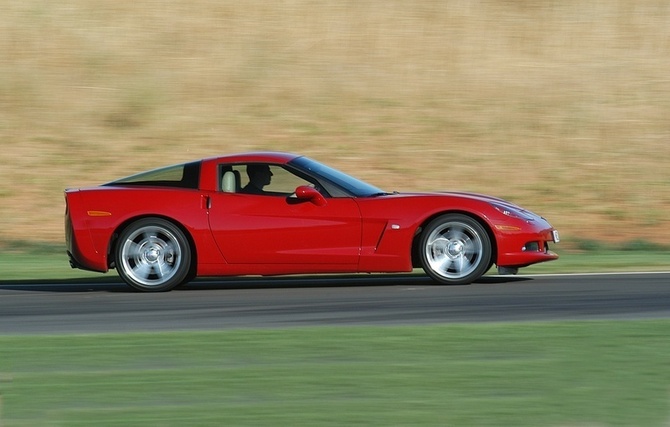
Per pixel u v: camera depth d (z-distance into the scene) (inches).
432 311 1011.9
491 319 956.6
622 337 843.4
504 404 623.5
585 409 610.9
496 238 1182.9
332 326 920.3
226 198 1195.9
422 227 1201.4
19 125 2524.6
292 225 1185.4
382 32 3058.6
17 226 2020.2
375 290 1187.9
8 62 2822.3
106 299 1153.4
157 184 1222.9
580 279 1274.6
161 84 2741.1
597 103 2706.7
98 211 1200.2
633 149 2466.8
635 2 3265.3
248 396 650.2
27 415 608.1
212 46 2960.1
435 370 721.0
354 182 1237.7
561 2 3260.3
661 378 690.8
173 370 732.0
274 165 1220.5
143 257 1203.9
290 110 2642.7
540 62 2952.8
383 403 627.5
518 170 2354.8
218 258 1189.1
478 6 3223.4
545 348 797.9
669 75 2883.9
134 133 2514.8
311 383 684.7
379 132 2536.9
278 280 1355.8
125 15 3095.5
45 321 994.1
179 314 1022.4
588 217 2092.8
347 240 1182.9
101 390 671.1
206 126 2554.1
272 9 3159.5
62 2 3134.8
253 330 902.4
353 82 2792.8
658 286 1194.6
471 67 2901.1
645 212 2112.5
